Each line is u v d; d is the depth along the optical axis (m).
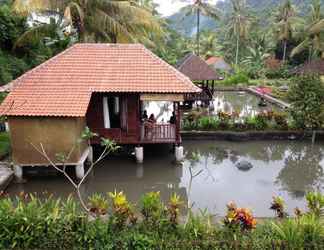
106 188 14.30
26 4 20.02
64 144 13.65
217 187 14.27
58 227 7.93
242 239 7.76
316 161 17.84
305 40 44.53
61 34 28.44
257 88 39.69
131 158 17.05
